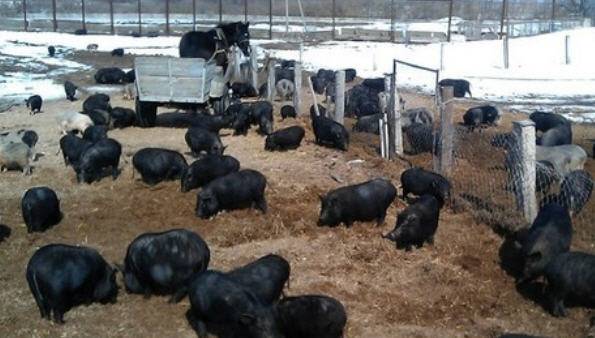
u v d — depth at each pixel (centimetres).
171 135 1798
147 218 1147
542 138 1580
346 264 964
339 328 747
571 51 3488
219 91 1961
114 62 3609
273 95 2402
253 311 723
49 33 5184
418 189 1230
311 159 1515
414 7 7475
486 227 1116
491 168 1430
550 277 833
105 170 1423
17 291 891
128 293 877
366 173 1411
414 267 962
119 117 1877
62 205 1213
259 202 1169
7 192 1293
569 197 1153
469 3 7419
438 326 802
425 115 1780
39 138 1772
